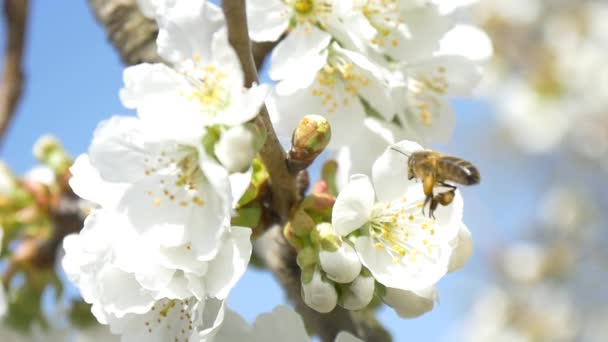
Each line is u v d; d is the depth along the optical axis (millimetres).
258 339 405
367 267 393
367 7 428
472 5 437
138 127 385
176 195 391
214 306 392
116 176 390
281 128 418
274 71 420
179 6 390
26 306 490
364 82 426
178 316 398
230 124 382
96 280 393
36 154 494
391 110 427
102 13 467
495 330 1079
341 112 427
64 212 487
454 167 398
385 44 430
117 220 390
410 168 401
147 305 394
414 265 395
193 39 390
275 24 422
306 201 402
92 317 495
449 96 450
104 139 387
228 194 380
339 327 435
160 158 391
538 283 1108
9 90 510
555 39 1041
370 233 397
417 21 430
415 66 441
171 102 389
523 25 1033
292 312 406
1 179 488
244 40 389
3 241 486
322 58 417
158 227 389
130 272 394
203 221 390
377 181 401
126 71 390
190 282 387
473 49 448
